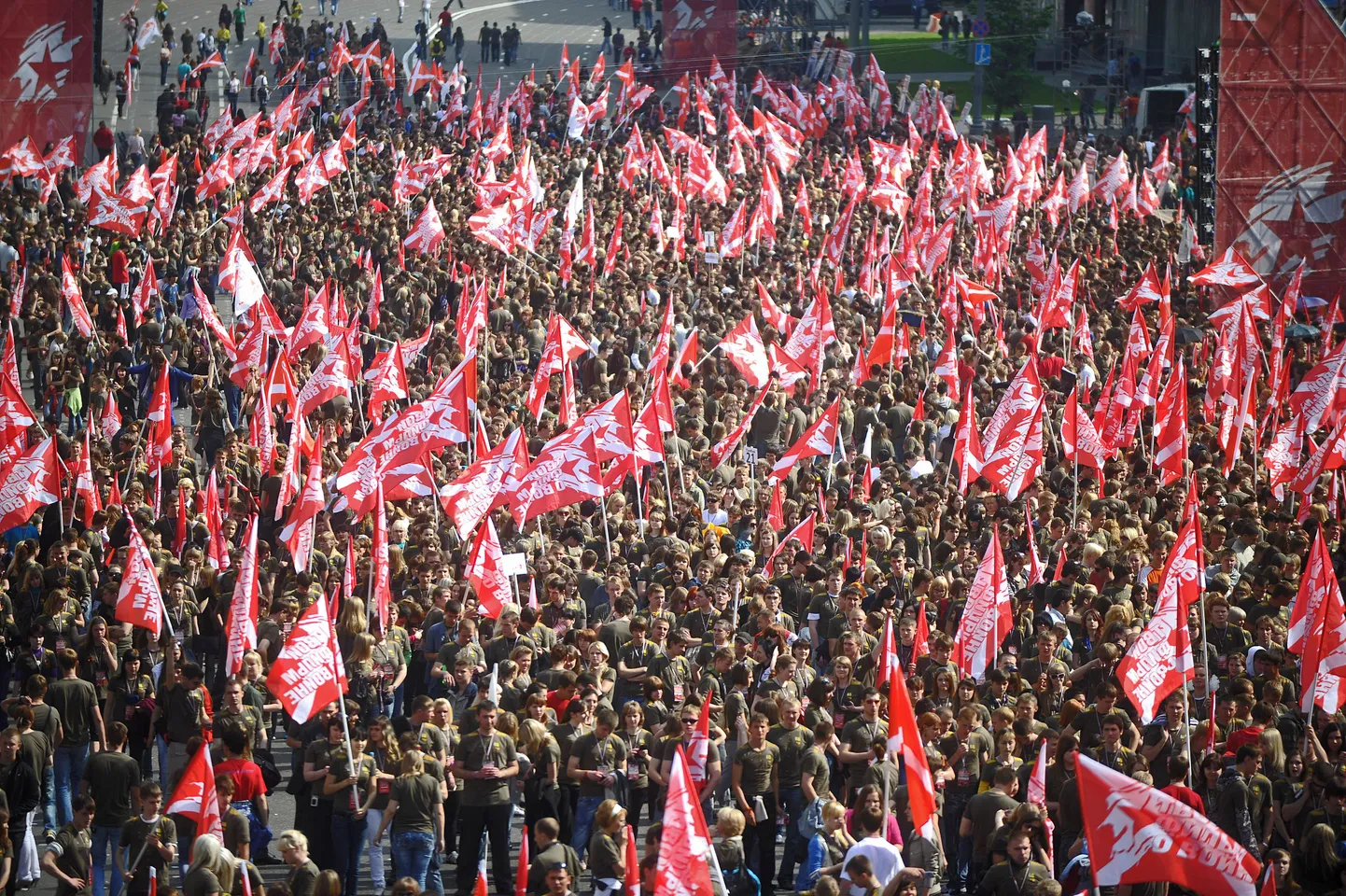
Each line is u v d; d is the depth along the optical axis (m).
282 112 87.31
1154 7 134.12
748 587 31.95
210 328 54.81
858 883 20.81
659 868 17.62
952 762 25.53
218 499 35.78
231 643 26.33
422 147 95.31
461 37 138.88
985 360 52.28
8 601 31.16
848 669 27.62
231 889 20.73
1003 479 36.84
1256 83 72.94
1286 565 33.28
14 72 89.69
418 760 24.03
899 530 36.00
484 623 30.45
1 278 63.47
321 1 148.25
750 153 95.94
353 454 33.03
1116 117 131.00
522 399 47.09
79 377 48.06
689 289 61.84
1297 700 28.81
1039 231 75.06
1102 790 18.33
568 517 37.16
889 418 46.47
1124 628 28.58
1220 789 24.47
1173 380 44.97
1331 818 23.23
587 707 25.77
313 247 67.81
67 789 27.53
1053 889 20.11
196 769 21.81
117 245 65.00
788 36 147.12
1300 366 54.28
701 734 24.88
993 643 27.92
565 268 64.19
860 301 61.00
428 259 64.75
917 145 95.44
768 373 48.28
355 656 27.66
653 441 37.19
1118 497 38.91
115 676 27.94
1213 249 69.25
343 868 24.61
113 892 24.44
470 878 25.12
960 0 171.62
